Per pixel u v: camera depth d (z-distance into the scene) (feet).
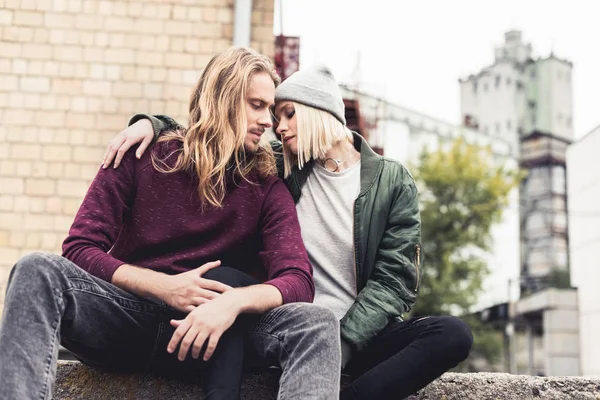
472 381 7.77
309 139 8.02
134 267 6.50
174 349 6.23
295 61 25.30
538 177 122.11
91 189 7.01
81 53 19.70
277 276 6.91
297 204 8.23
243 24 19.49
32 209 18.92
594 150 92.38
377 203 7.97
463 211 74.74
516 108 134.72
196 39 19.89
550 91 134.41
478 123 136.15
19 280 5.73
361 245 7.85
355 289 7.94
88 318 6.24
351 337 7.29
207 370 6.30
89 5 19.89
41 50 19.62
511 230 113.09
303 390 5.90
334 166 8.27
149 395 7.34
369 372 6.86
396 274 7.69
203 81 7.66
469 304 71.77
